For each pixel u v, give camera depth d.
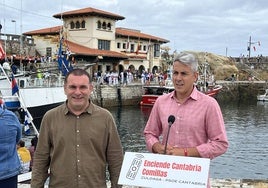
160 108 4.29
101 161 4.22
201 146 3.94
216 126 4.01
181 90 4.07
